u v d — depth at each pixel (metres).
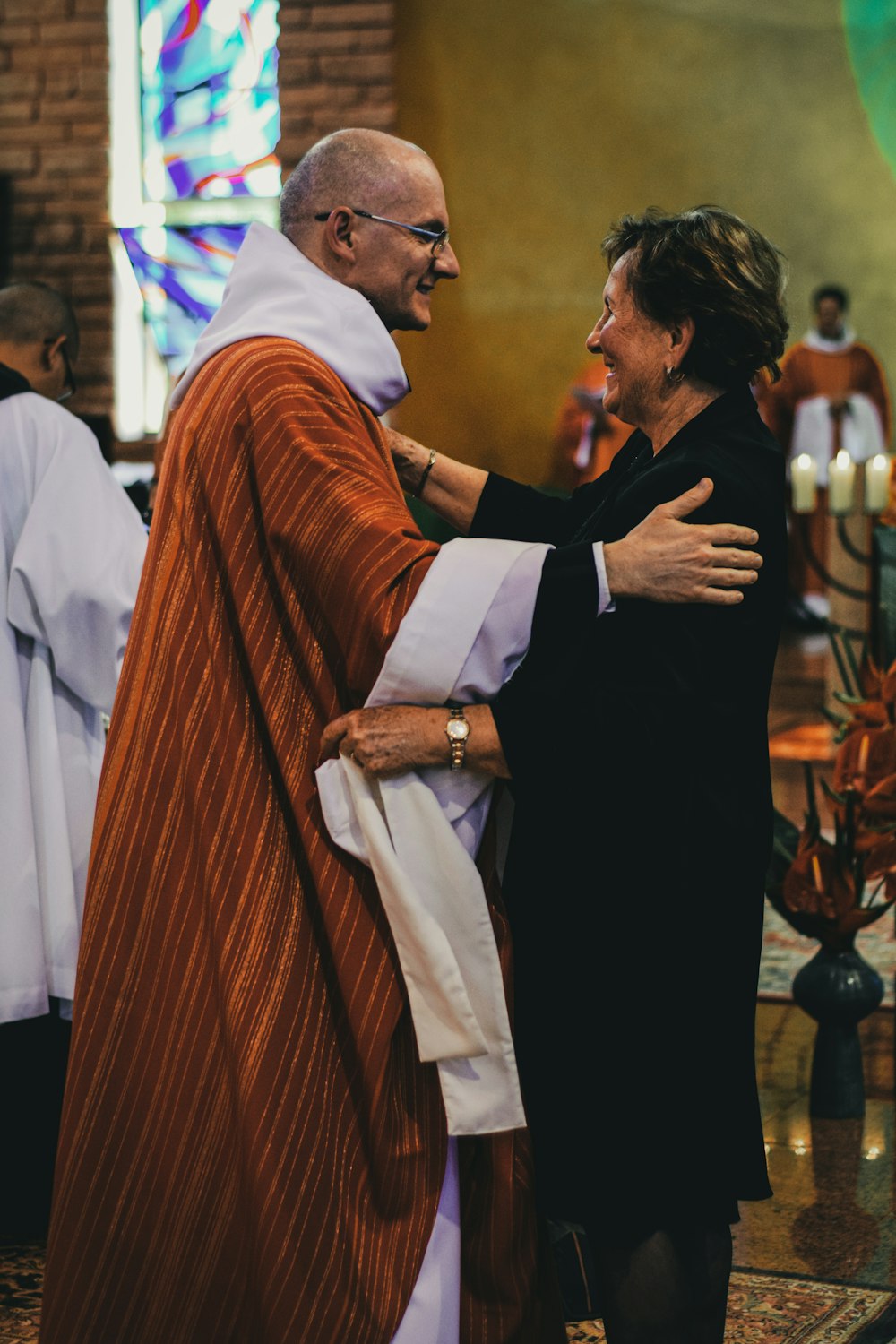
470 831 1.96
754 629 1.93
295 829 1.98
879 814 3.32
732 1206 1.95
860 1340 2.40
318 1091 1.92
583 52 10.62
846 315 10.69
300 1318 1.88
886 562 3.78
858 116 10.61
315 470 1.93
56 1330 1.98
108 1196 1.97
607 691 1.89
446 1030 1.89
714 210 1.99
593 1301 2.42
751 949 1.99
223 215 10.05
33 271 10.20
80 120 10.08
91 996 1.99
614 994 1.94
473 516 2.48
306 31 9.92
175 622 2.00
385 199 2.09
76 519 2.81
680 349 2.00
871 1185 3.04
